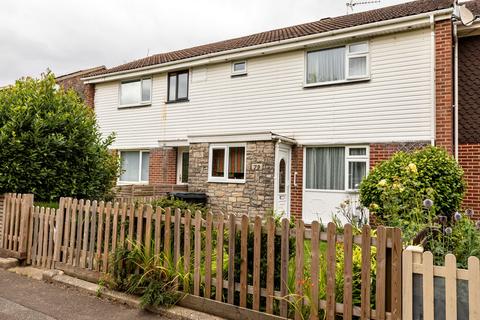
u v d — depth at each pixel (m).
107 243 4.84
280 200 10.53
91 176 7.48
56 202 6.82
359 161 10.15
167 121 14.04
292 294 3.56
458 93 9.81
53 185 6.87
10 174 6.36
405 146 9.43
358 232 3.82
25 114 6.68
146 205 4.62
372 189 7.26
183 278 4.23
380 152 9.77
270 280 3.68
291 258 3.82
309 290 3.54
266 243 3.83
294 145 11.15
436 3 10.60
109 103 15.70
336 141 10.44
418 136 9.30
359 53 10.21
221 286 3.98
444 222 4.47
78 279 5.05
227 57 12.41
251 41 13.29
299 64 11.24
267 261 3.73
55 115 6.86
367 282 3.21
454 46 9.46
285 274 3.64
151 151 14.38
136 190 11.01
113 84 15.63
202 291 4.22
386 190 5.79
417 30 9.46
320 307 3.46
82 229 5.24
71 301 4.45
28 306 4.27
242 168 10.85
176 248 4.30
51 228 5.63
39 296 4.61
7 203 6.30
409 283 3.01
